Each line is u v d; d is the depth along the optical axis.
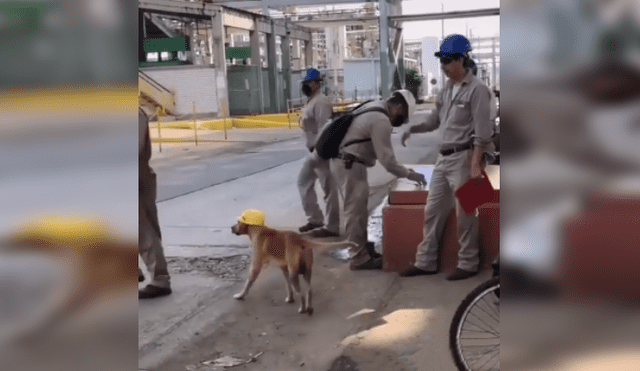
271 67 35.84
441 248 4.65
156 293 4.38
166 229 6.38
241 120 24.64
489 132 4.04
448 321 3.67
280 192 8.41
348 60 35.94
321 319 3.87
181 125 23.64
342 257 5.21
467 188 4.07
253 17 32.84
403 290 4.30
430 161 11.19
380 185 8.68
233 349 3.49
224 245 5.73
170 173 10.69
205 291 4.48
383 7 35.22
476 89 4.04
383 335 3.55
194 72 28.83
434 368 3.08
